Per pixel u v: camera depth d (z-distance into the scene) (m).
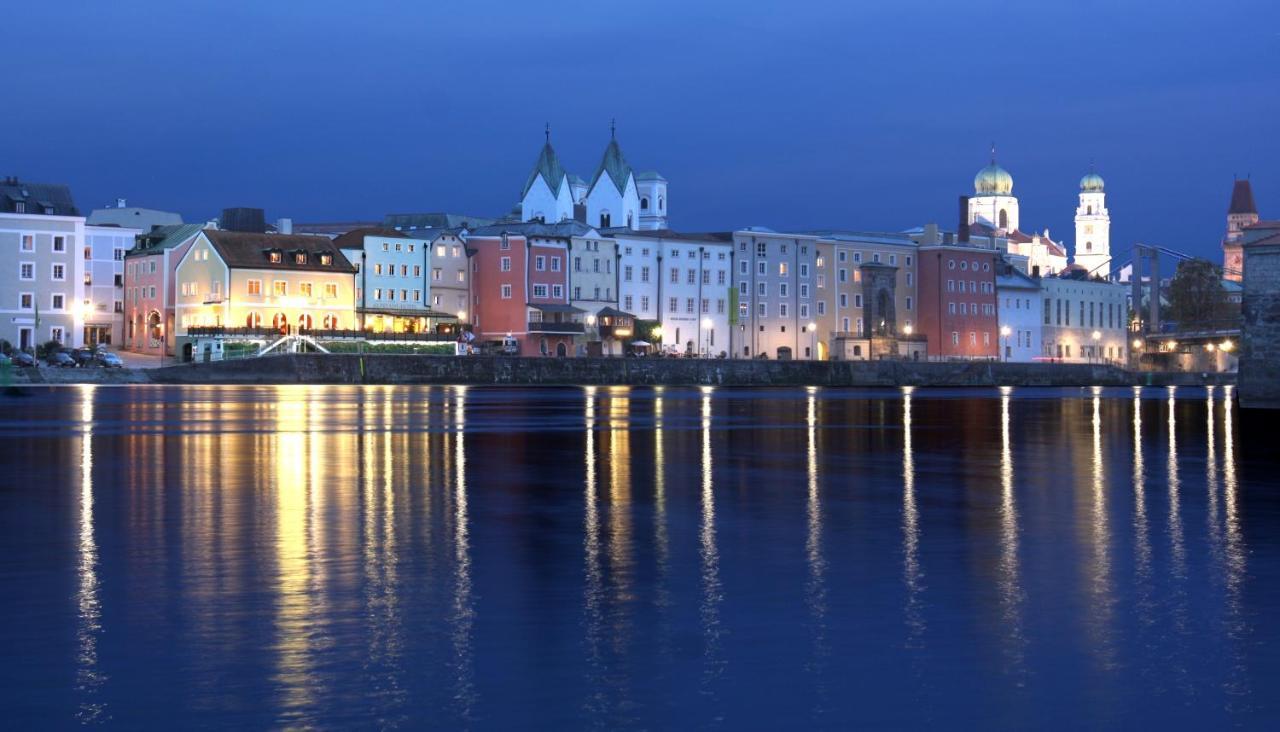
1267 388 84.38
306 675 16.09
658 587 21.39
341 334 153.75
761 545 25.86
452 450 50.06
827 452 50.94
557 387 144.00
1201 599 20.59
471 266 177.50
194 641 17.62
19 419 67.75
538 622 18.81
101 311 171.62
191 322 158.50
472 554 24.55
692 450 51.31
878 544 26.09
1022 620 19.09
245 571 22.62
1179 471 43.75
